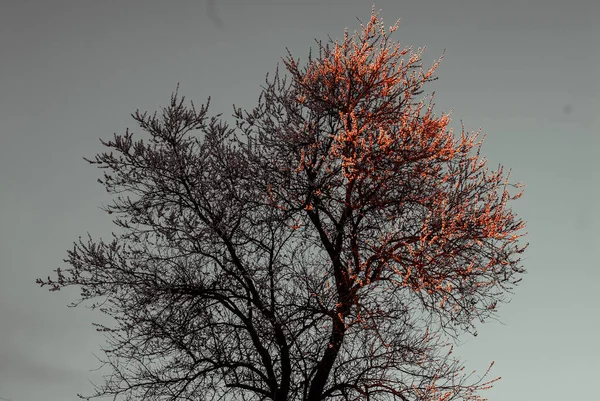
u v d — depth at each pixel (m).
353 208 13.29
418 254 12.43
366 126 13.05
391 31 13.74
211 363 14.27
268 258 14.59
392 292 13.16
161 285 13.98
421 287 12.55
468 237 12.84
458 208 12.90
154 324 13.77
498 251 13.03
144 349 13.91
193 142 14.62
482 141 13.70
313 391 13.43
